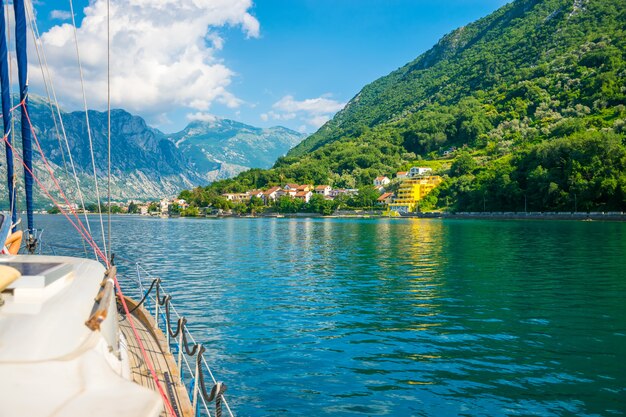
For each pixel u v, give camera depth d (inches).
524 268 1924.2
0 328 196.4
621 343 918.4
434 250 2743.6
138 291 1464.1
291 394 708.7
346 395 705.6
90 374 184.1
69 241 3454.7
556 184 6441.9
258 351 896.3
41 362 183.8
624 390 706.8
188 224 7396.7
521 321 1087.6
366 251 2765.7
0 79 485.7
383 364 825.5
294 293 1457.9
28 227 524.1
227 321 1113.4
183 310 1227.9
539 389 716.0
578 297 1342.3
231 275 1846.7
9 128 494.0
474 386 729.6
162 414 343.0
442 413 646.5
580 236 3560.5
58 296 225.6
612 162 6102.4
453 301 1309.1
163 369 422.3
